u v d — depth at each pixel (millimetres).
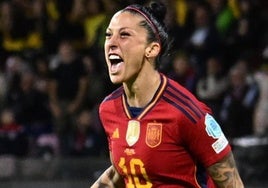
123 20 7215
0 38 25219
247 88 20688
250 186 18047
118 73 7254
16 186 19359
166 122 7223
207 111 7367
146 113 7324
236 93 20641
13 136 20531
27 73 23312
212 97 21047
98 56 22188
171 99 7277
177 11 23172
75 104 22219
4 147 20391
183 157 7316
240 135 20156
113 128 7562
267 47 22578
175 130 7199
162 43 7352
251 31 22688
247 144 18219
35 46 25031
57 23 24656
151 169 7312
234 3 22906
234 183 7398
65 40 22859
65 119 22125
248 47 22688
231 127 20047
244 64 20891
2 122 21047
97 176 18891
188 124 7168
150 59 7324
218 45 22469
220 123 20062
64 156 20312
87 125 20641
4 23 25250
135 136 7348
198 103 7352
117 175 8258
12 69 23641
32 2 25594
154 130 7266
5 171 19469
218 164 7324
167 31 7402
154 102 7320
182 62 20109
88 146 20359
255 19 22875
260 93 20578
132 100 7457
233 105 20375
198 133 7188
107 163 18938
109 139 7684
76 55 22625
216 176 7375
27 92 22578
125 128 7434
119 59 7242
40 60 23578
